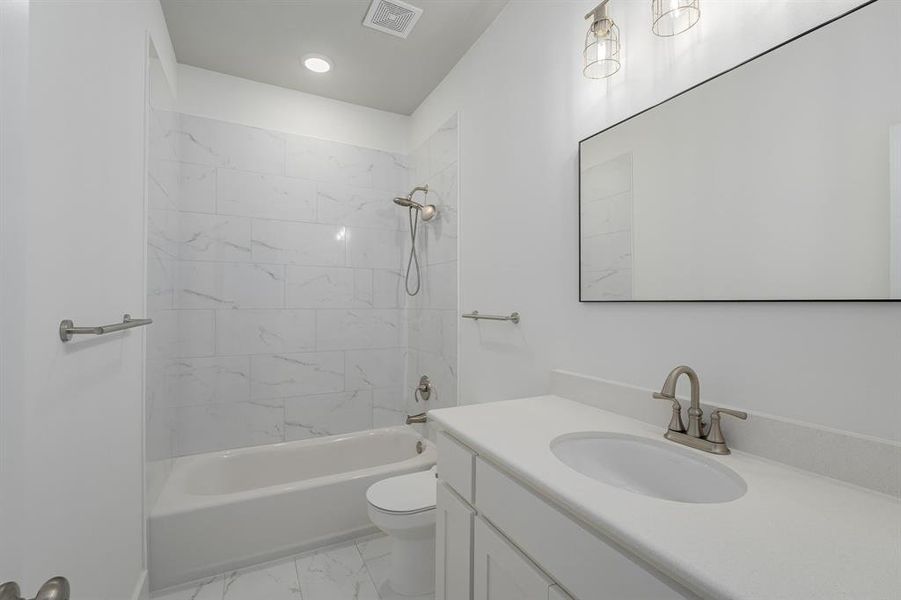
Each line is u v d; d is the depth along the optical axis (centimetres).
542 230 167
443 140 251
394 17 198
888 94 77
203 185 241
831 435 82
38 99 80
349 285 283
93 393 108
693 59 111
